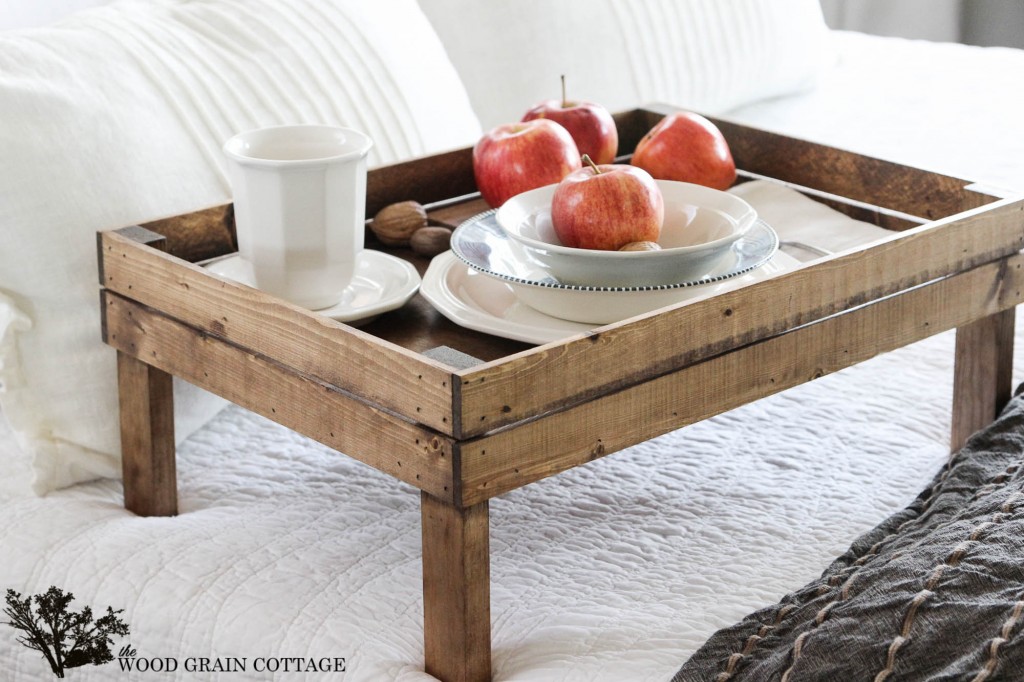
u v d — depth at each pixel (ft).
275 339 2.77
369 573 3.00
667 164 3.92
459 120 4.75
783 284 2.86
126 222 3.51
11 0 4.29
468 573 2.50
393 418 2.52
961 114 6.22
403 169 3.97
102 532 3.22
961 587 2.58
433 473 2.45
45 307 3.44
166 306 3.06
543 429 2.50
